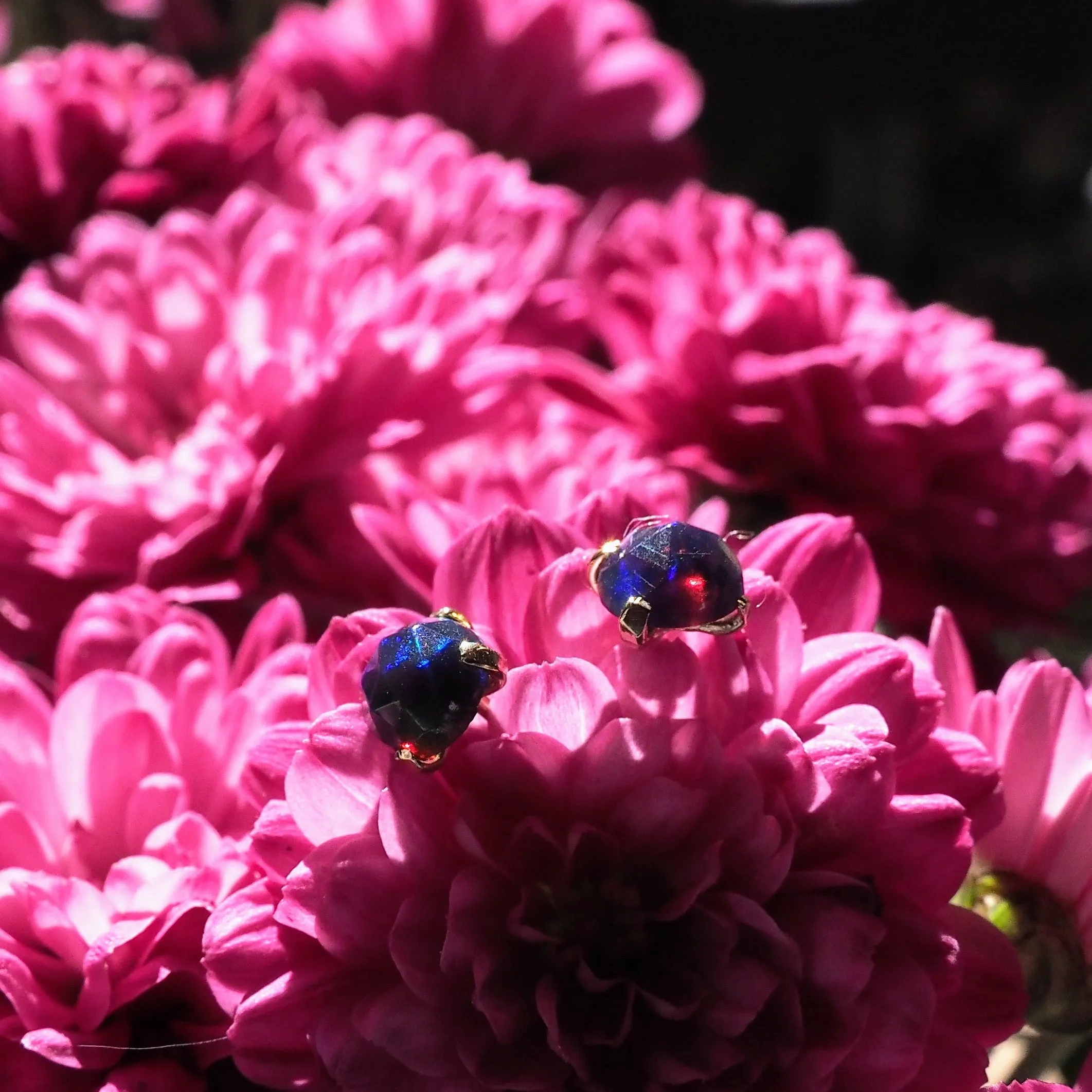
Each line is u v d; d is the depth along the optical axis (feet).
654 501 0.55
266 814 0.47
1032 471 0.65
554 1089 0.45
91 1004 0.48
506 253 0.68
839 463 0.65
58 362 0.64
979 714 0.51
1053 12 1.24
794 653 0.47
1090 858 0.51
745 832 0.46
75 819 0.52
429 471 0.65
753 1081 0.45
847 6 1.24
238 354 0.62
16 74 0.74
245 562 0.60
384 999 0.45
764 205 1.39
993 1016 0.48
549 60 0.85
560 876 0.47
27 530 0.60
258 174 0.73
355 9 0.86
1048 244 1.41
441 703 0.44
